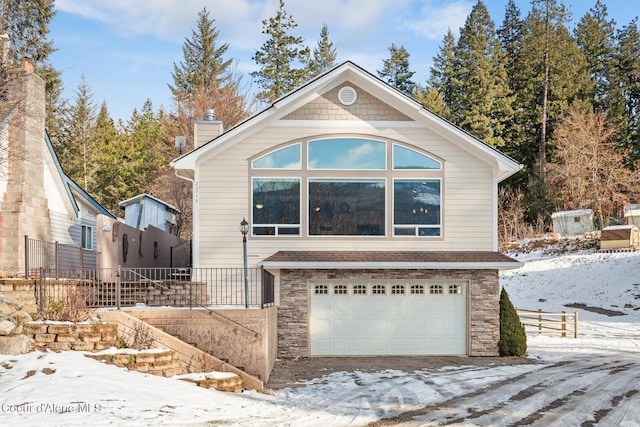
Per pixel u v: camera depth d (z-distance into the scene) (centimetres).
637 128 6184
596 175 5244
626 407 1219
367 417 1119
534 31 6500
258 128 2105
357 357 1977
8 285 1466
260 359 1536
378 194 2114
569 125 5503
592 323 2998
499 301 2028
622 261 3853
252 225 2089
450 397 1314
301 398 1320
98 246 1980
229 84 5238
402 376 1612
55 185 2403
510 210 5497
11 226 1838
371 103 2128
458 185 2114
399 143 2120
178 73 5512
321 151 2116
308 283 1998
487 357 1980
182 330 1548
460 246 2106
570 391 1388
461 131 2075
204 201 2086
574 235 4878
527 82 6444
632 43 6681
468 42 6619
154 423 988
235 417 1090
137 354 1370
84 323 1427
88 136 5944
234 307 1752
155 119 7756
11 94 2009
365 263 1944
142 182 5988
